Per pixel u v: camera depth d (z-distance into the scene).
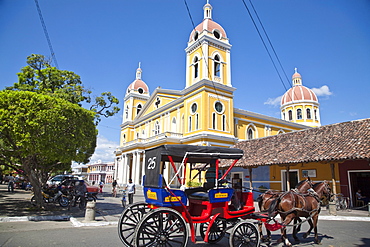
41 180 20.53
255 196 22.34
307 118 49.53
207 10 33.59
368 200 16.02
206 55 30.97
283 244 8.16
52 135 11.71
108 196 26.89
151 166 7.53
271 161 17.70
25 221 11.80
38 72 20.88
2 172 31.69
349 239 8.84
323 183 9.13
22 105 11.38
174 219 6.97
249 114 37.66
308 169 19.05
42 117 11.34
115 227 10.85
